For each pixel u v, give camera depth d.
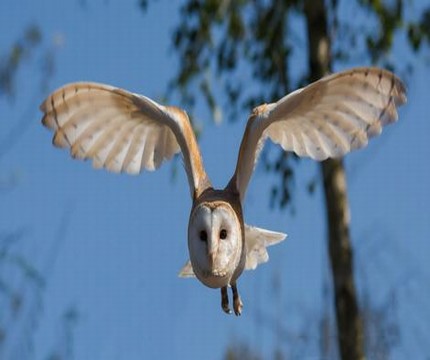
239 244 10.71
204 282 10.69
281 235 12.47
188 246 10.77
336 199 21.73
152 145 11.91
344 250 21.55
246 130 11.07
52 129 11.55
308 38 22.41
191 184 11.12
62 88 11.36
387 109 11.26
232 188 11.04
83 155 11.80
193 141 11.24
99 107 11.56
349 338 20.89
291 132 11.73
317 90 11.14
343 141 11.62
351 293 21.14
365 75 11.07
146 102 11.35
